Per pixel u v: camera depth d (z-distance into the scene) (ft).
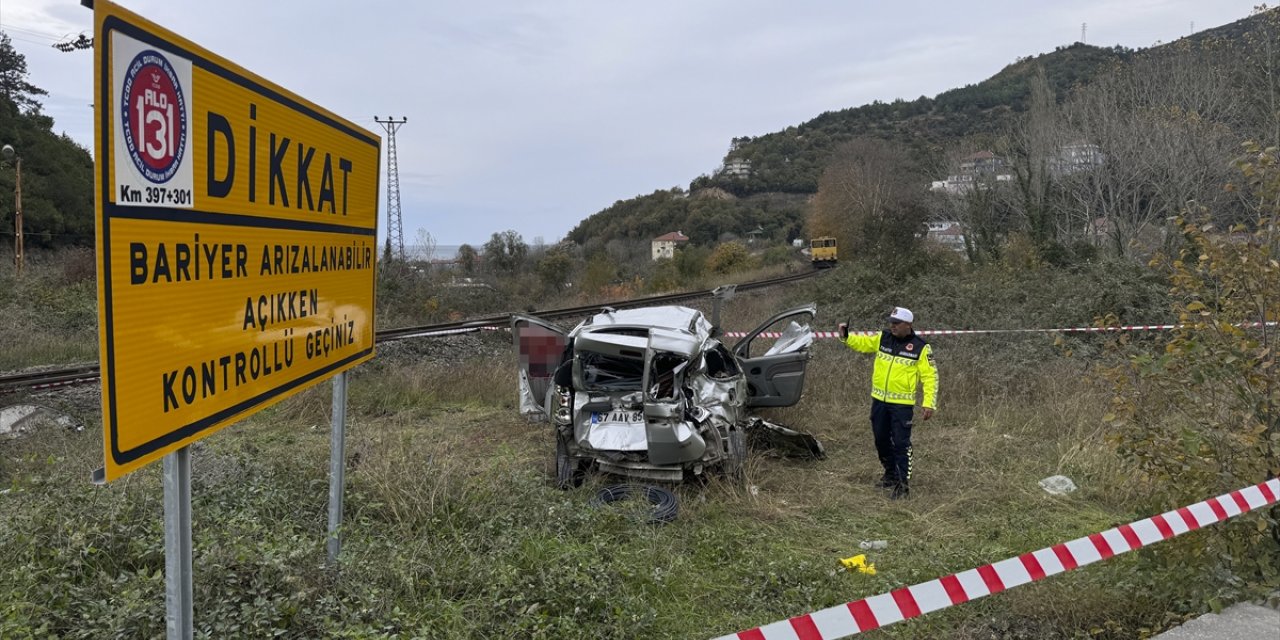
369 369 36.40
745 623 13.51
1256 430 13.67
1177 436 15.05
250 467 18.11
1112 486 20.74
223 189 8.57
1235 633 12.10
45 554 12.15
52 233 131.13
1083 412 26.91
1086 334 38.22
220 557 12.01
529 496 17.60
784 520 19.25
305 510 16.51
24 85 166.61
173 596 7.84
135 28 6.91
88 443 23.20
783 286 94.58
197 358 8.07
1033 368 32.94
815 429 27.81
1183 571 13.53
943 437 26.37
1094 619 13.33
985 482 22.00
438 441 25.05
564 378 23.59
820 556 16.97
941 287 48.88
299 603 11.53
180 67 7.68
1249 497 13.24
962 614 13.56
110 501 14.02
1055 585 14.32
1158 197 78.02
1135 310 38.93
